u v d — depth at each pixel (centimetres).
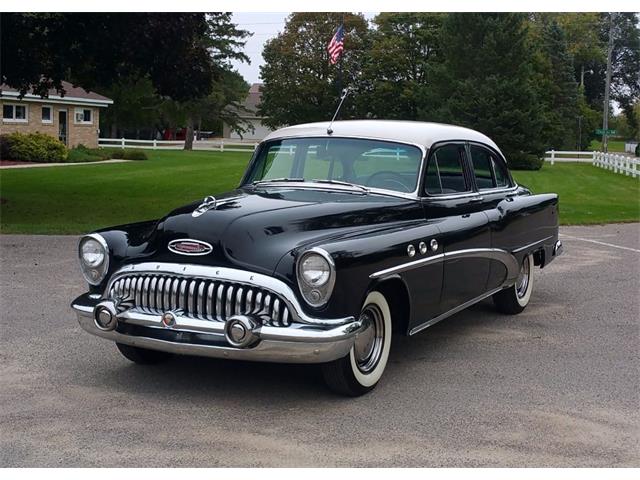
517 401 521
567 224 1634
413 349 655
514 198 752
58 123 4181
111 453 426
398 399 521
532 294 905
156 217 1575
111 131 6975
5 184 2297
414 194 600
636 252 1245
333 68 6241
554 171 3684
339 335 469
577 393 540
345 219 541
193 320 482
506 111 3994
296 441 445
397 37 6000
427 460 421
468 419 484
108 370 580
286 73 6444
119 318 504
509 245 715
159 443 441
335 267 471
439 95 4553
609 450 439
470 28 4388
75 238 1278
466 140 689
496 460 422
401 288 551
